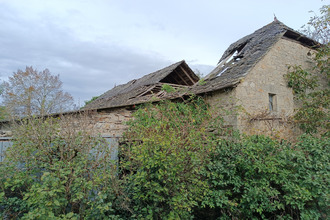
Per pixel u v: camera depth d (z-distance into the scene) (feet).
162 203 11.36
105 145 13.10
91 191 11.08
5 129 25.22
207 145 14.78
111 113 23.52
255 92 21.86
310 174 14.52
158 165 10.73
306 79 25.30
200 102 22.12
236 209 14.84
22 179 10.66
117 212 11.99
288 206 15.07
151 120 18.61
